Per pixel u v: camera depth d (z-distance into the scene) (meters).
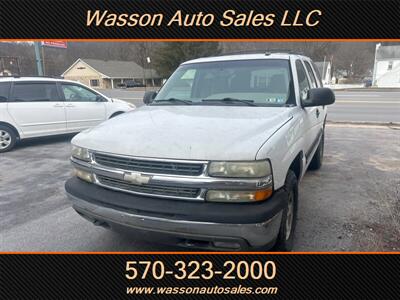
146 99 4.11
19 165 6.09
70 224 3.60
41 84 7.55
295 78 3.42
